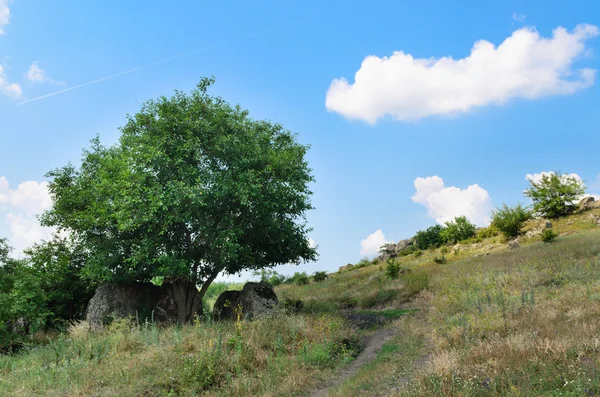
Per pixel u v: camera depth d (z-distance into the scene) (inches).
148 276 751.1
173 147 669.9
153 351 452.1
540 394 234.5
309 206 792.9
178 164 656.4
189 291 745.0
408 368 358.6
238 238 712.4
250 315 695.1
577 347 286.8
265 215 703.1
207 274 749.3
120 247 705.0
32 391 370.0
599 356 269.1
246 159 690.2
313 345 475.8
